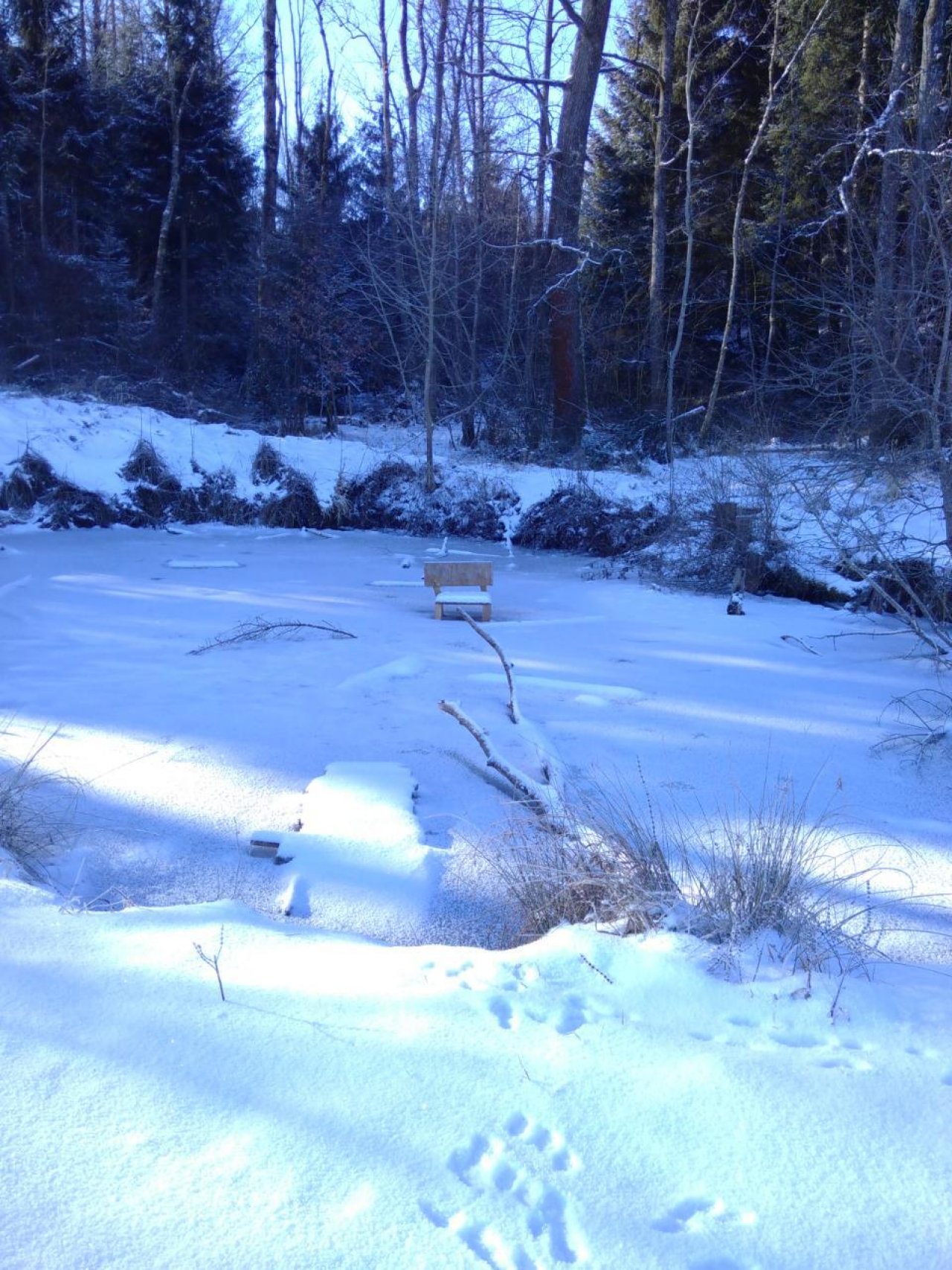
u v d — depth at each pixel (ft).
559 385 65.67
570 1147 7.13
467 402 70.08
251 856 14.80
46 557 44.83
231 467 60.59
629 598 38.01
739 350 82.84
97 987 9.16
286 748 19.33
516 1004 9.29
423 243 63.98
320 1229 6.23
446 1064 8.12
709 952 10.49
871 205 60.18
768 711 22.45
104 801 16.62
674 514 43.52
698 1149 7.18
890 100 44.80
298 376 73.97
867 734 20.80
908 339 28.40
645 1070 8.18
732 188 81.71
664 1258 6.14
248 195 92.17
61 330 73.00
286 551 49.83
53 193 84.53
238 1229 6.20
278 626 29.09
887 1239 6.36
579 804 16.16
